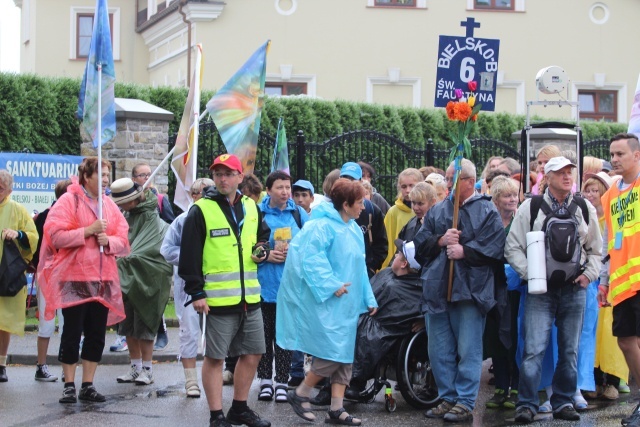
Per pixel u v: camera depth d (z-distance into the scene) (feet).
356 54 89.81
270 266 32.40
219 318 26.94
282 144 47.37
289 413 30.48
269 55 88.28
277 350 32.35
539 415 30.17
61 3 111.14
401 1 90.58
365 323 31.32
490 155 66.69
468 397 29.55
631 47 94.84
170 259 32.22
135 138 53.21
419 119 74.08
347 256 28.86
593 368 31.55
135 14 110.22
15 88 56.59
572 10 93.61
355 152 60.34
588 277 29.17
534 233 28.73
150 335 34.76
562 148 62.39
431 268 29.84
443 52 36.24
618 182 29.35
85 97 33.58
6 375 36.27
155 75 104.99
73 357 31.42
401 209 37.11
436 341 30.14
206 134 58.90
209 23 87.51
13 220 35.01
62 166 50.49
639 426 27.61
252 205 28.07
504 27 92.43
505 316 29.86
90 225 31.27
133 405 31.32
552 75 47.57
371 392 31.96
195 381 32.86
